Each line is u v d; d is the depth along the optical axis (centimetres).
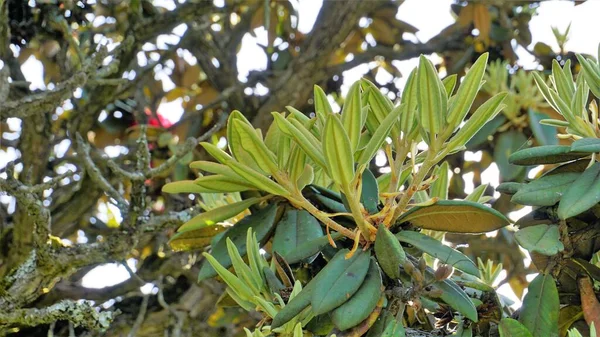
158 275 173
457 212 72
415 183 69
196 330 172
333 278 66
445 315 76
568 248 74
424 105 67
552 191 73
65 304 115
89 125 179
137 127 208
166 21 176
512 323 69
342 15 193
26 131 166
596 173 71
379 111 75
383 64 228
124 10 204
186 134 207
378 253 66
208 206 106
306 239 78
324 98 71
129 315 171
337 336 67
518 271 176
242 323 174
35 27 171
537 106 167
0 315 115
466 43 219
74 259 127
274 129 80
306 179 74
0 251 165
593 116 80
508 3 201
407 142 71
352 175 66
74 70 176
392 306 70
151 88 223
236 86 203
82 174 178
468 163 193
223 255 80
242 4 182
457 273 98
